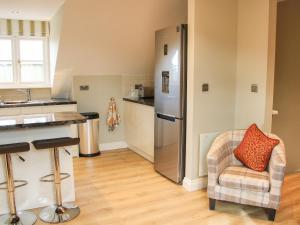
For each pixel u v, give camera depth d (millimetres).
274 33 3279
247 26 3443
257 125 3430
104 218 2887
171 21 4465
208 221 2830
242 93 3592
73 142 2855
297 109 4078
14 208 2783
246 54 3492
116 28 4223
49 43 5074
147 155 4715
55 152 2844
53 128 3053
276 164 2684
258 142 3084
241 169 3094
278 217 2900
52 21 4633
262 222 2812
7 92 4949
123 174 4078
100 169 4289
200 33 3303
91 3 3699
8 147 2570
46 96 5227
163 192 3480
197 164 3518
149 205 3156
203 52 3348
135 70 5277
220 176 2951
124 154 5066
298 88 4039
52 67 4934
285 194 3412
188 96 3432
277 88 3863
